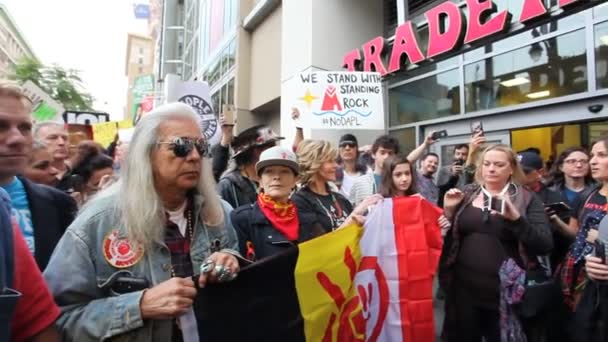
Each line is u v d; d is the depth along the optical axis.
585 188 3.74
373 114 5.51
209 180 1.62
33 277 1.20
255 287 1.74
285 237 2.39
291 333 1.83
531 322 2.52
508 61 5.96
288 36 9.52
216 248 1.61
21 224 1.93
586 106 4.96
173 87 5.12
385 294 2.39
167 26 30.03
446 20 6.28
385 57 7.43
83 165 3.39
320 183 2.79
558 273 2.59
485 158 2.72
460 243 2.73
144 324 1.32
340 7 8.74
